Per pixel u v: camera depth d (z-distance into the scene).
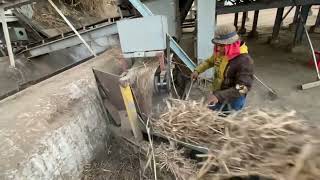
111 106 2.46
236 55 2.01
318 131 1.36
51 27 6.27
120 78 1.92
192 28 9.08
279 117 1.51
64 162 1.92
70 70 3.23
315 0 4.64
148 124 1.93
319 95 3.65
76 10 7.56
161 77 2.47
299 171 1.19
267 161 1.32
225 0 6.28
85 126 2.26
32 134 1.86
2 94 3.85
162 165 1.71
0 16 4.03
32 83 4.23
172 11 4.24
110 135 2.50
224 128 1.62
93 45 5.19
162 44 2.46
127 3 4.36
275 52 5.88
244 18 7.96
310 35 7.07
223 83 2.15
